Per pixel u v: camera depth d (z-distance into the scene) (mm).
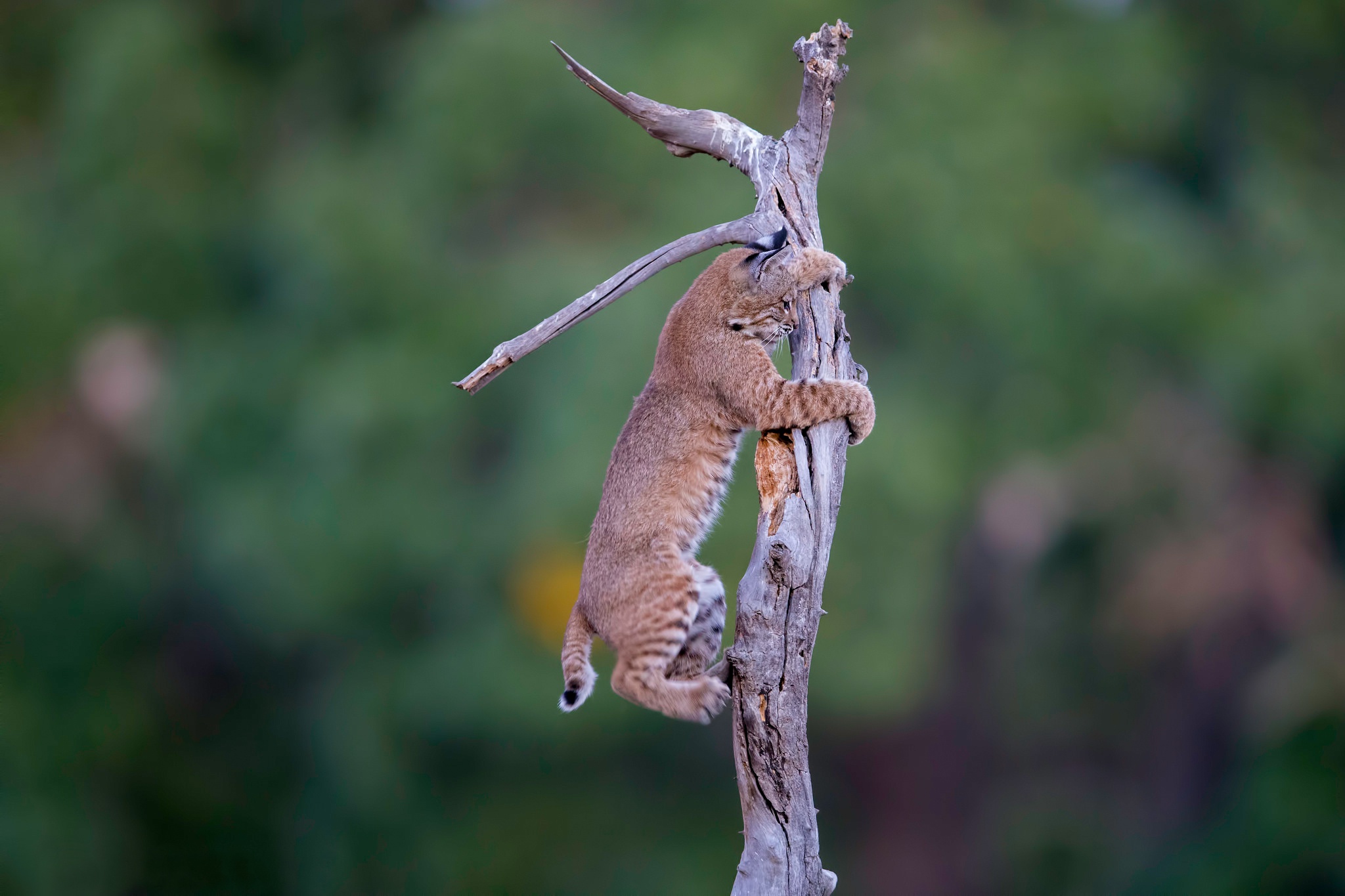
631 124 28906
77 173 30422
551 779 33594
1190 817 36531
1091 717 39781
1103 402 29562
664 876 31453
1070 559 36688
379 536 27922
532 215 30953
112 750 32219
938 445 26859
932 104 28312
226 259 32156
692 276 26422
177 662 34500
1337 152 34406
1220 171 33938
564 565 28219
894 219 27234
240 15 33812
